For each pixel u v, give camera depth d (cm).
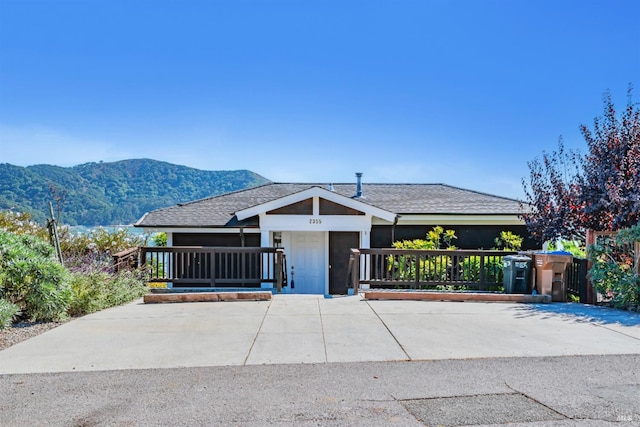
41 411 414
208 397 445
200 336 666
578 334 667
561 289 929
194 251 1096
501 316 787
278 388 467
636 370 514
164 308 865
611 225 1055
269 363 546
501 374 504
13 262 720
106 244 1627
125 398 443
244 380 490
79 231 1662
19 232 1390
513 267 966
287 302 916
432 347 606
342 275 1405
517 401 430
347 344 622
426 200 1577
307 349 600
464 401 432
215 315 802
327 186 1761
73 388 470
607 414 401
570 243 1255
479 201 1565
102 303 857
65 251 1456
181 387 471
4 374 512
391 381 485
